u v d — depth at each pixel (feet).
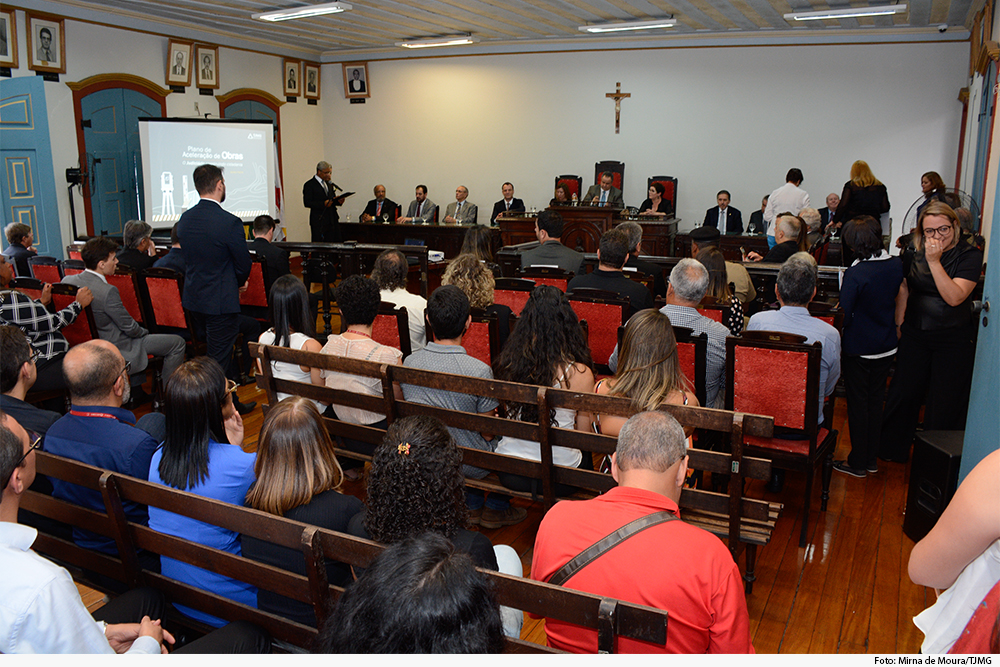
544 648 4.25
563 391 7.43
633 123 33.37
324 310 19.71
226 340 14.85
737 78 31.32
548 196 35.47
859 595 8.39
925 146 29.07
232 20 29.07
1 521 4.68
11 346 8.09
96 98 26.96
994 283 7.89
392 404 8.50
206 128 30.12
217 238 14.16
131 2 25.39
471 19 28.53
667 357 7.36
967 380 11.05
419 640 2.69
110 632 5.18
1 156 22.22
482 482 9.00
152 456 6.70
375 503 5.03
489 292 12.39
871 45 29.09
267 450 5.75
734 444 6.91
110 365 7.03
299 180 37.96
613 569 4.46
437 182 37.60
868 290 10.66
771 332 9.33
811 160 30.78
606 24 28.89
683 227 33.22
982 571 3.57
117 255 17.17
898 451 12.15
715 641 4.43
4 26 23.44
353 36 32.99
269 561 5.70
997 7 19.36
